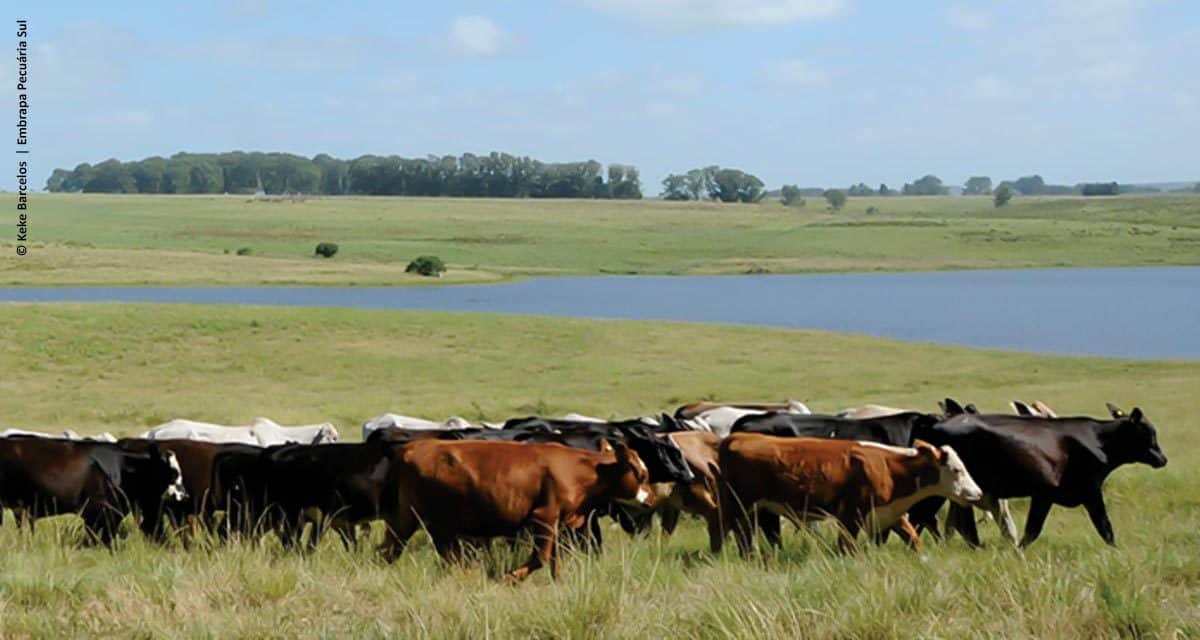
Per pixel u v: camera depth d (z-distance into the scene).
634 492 10.91
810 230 197.88
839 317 79.56
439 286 103.44
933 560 10.42
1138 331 69.12
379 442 12.87
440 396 37.53
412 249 153.62
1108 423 13.32
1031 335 66.88
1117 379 41.22
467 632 8.15
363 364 44.97
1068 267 152.00
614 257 155.62
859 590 8.61
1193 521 14.21
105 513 12.77
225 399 36.53
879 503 11.59
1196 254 165.50
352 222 199.62
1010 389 38.12
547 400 36.25
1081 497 13.17
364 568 10.69
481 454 10.93
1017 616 8.07
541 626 8.23
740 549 12.02
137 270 100.12
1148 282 121.56
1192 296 99.81
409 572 10.08
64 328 46.69
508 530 10.89
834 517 11.66
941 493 11.53
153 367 43.22
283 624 8.52
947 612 8.39
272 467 12.94
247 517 12.75
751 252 165.88
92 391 38.50
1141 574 8.92
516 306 83.75
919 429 14.19
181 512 13.60
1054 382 41.38
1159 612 7.91
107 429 29.11
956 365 45.91
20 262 100.62
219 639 8.21
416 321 52.59
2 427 29.42
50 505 12.59
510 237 178.38
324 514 12.72
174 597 9.12
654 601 8.98
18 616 8.52
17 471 12.52
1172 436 25.55
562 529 10.96
